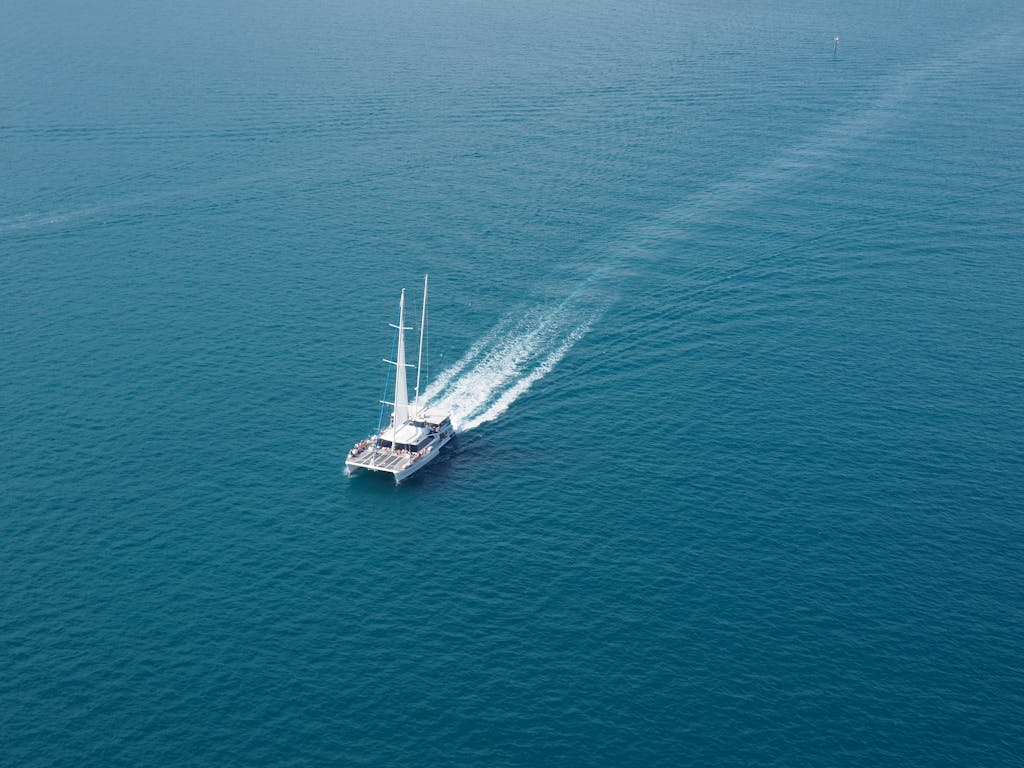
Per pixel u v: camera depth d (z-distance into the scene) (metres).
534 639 109.44
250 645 108.19
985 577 117.44
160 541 122.38
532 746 97.62
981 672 105.25
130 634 109.06
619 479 134.62
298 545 122.50
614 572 118.56
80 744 96.94
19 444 139.00
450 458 139.38
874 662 106.38
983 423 145.38
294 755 96.44
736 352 163.50
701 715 100.69
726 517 127.31
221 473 134.75
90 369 156.88
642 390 154.25
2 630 108.88
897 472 135.25
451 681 104.38
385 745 97.62
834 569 118.69
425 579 117.62
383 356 162.50
